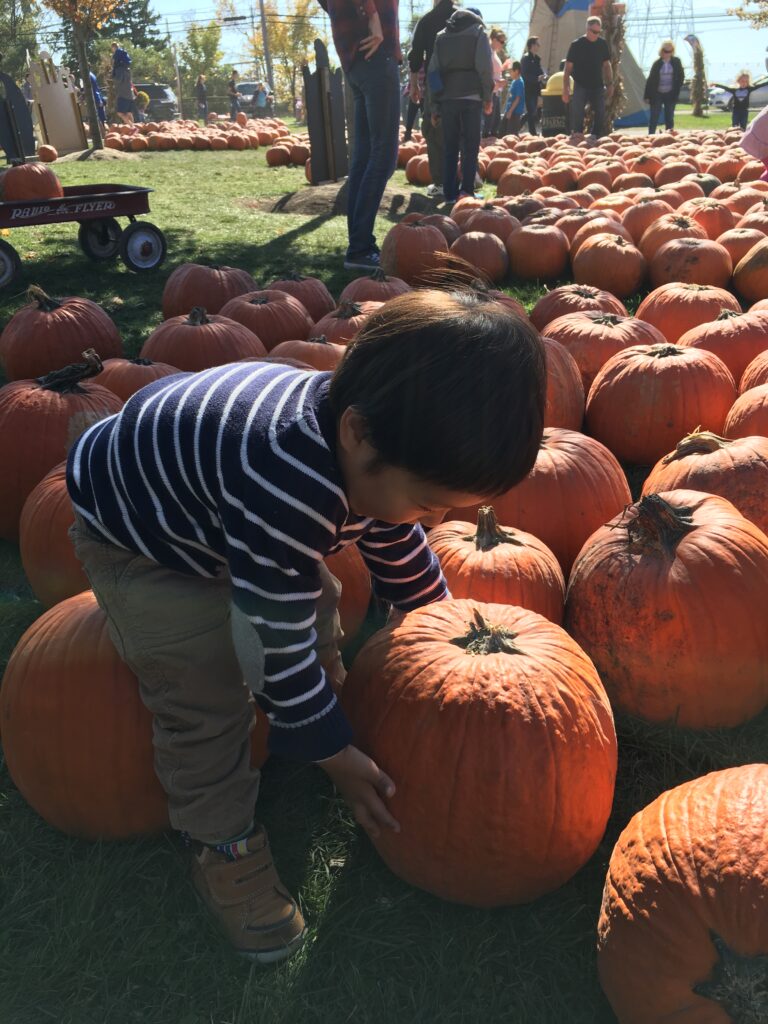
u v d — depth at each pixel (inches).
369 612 65.8
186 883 45.9
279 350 100.2
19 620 67.1
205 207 260.1
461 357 31.3
